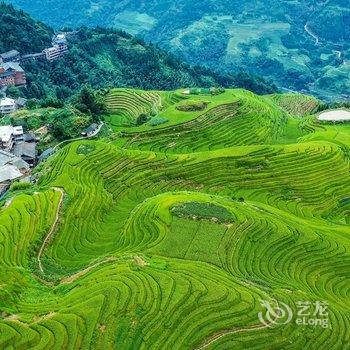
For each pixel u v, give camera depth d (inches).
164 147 4645.7
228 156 4175.7
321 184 4001.0
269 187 3978.8
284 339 2149.4
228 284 2418.8
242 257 2778.1
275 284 2556.6
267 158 4212.6
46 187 3575.3
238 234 2930.6
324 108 6274.6
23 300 2401.6
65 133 5002.5
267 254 2854.3
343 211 3794.3
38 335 2082.9
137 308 2219.5
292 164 4178.2
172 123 4879.4
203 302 2265.0
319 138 4768.7
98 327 2128.4
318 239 3041.3
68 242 3090.6
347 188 3981.3
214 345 2085.4
